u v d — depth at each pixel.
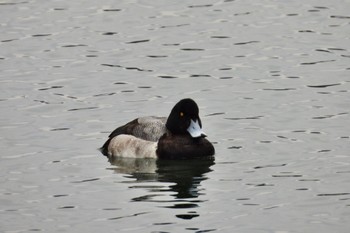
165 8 25.36
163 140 16.83
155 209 14.30
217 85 20.30
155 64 21.62
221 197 14.76
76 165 16.30
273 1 25.84
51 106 19.20
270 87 20.12
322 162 16.14
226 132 17.77
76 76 20.98
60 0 26.02
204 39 23.09
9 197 14.88
